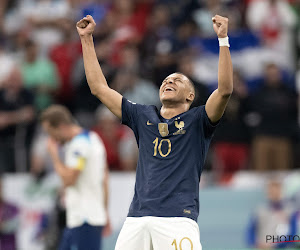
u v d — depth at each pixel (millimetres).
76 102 42500
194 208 16812
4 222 33312
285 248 32125
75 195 24266
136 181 17391
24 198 33688
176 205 16531
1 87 40844
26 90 41094
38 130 39938
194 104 37906
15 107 40250
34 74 42250
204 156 17547
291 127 38438
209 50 42781
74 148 24250
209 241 33531
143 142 17641
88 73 18516
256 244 32844
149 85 41219
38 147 37188
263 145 37969
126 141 38250
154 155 17203
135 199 17172
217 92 17031
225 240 33469
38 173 34031
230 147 37719
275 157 38094
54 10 48750
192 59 41875
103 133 38062
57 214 31125
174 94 17891
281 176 33656
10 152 39344
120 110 18344
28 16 48906
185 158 17031
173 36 43281
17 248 33219
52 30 47500
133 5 47281
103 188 25125
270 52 43406
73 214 24203
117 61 42156
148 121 17750
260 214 33281
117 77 40906
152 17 45656
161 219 16453
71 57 44125
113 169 37750
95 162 24438
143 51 43594
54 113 24391
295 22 46719
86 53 18656
